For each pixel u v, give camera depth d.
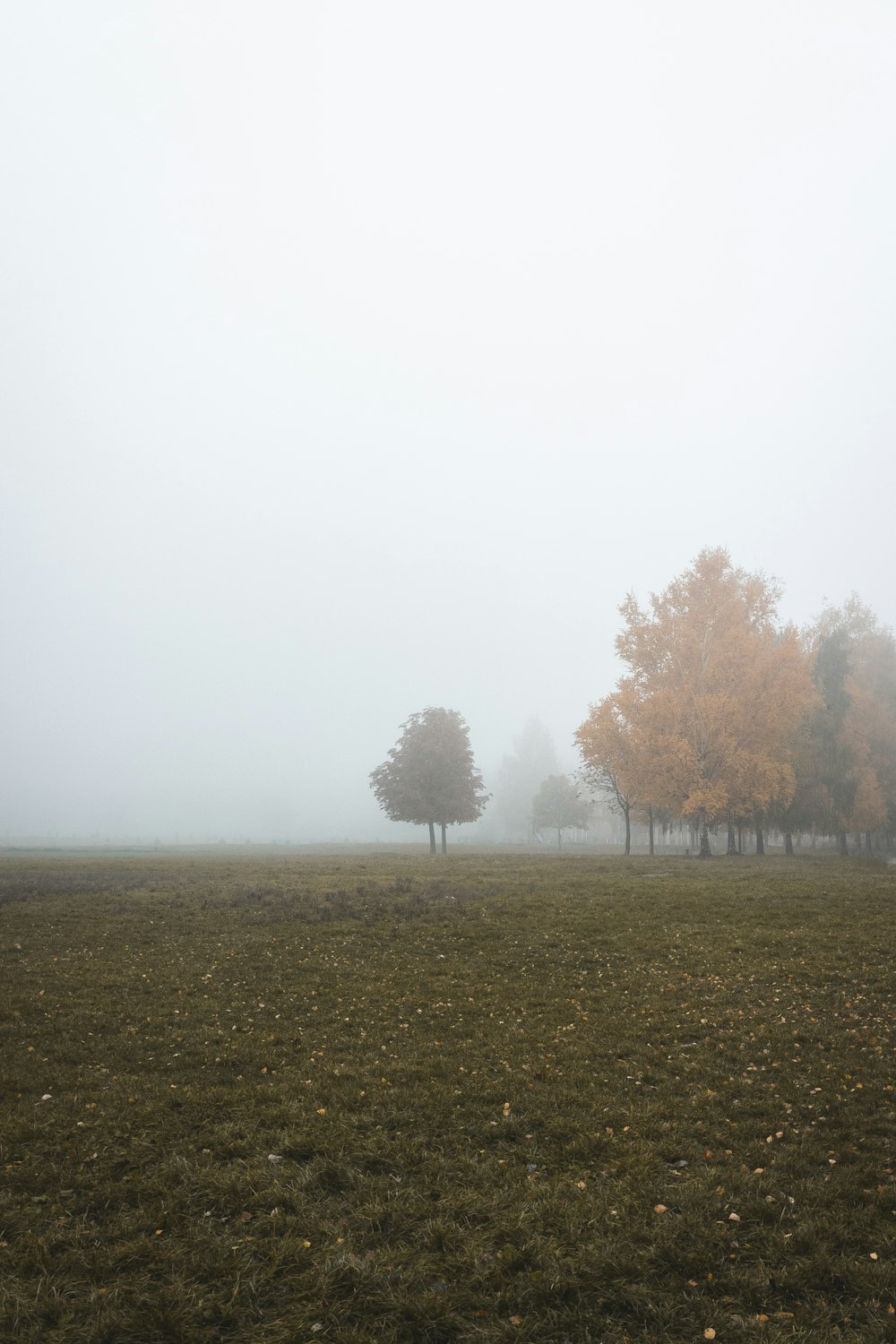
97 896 27.84
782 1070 10.83
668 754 43.53
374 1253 6.75
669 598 49.12
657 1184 7.83
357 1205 7.56
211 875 35.84
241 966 17.38
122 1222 7.22
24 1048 12.23
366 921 22.20
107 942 19.94
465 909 23.62
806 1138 8.78
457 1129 9.24
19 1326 5.85
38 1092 10.54
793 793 44.12
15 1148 8.80
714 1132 9.00
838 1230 6.91
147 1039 12.60
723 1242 6.82
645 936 19.16
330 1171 8.20
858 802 48.84
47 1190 7.87
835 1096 9.88
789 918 20.78
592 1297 6.21
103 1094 10.34
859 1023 12.62
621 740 46.62
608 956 17.50
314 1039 12.55
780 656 44.53
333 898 26.58
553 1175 8.12
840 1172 8.00
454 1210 7.42
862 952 16.73
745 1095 10.08
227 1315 5.97
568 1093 10.13
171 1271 6.56
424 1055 11.73
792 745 50.59
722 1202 7.42
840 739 50.03
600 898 25.30
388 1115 9.57
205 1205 7.61
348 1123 9.34
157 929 21.53
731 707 42.88
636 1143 8.72
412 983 15.83
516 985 15.54
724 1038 12.16
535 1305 6.11
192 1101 10.05
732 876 31.70
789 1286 6.26
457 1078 10.82
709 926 20.16
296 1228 7.15
